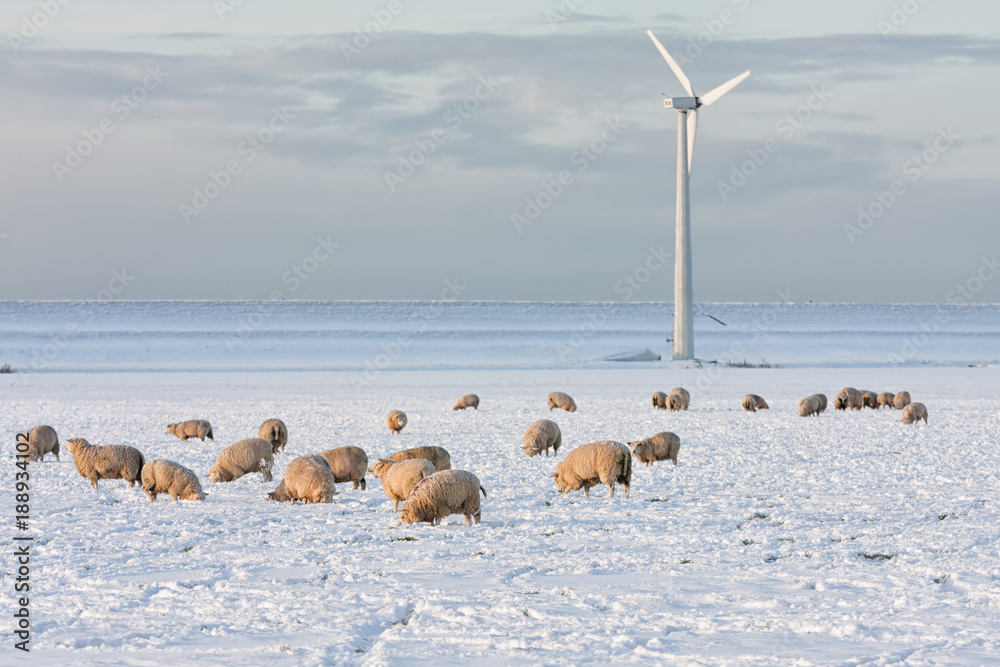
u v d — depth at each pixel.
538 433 33.91
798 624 12.74
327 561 17.11
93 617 13.35
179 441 40.09
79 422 50.22
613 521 21.31
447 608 13.74
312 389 81.56
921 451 35.69
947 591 14.61
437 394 74.88
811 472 29.83
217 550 18.19
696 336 198.38
